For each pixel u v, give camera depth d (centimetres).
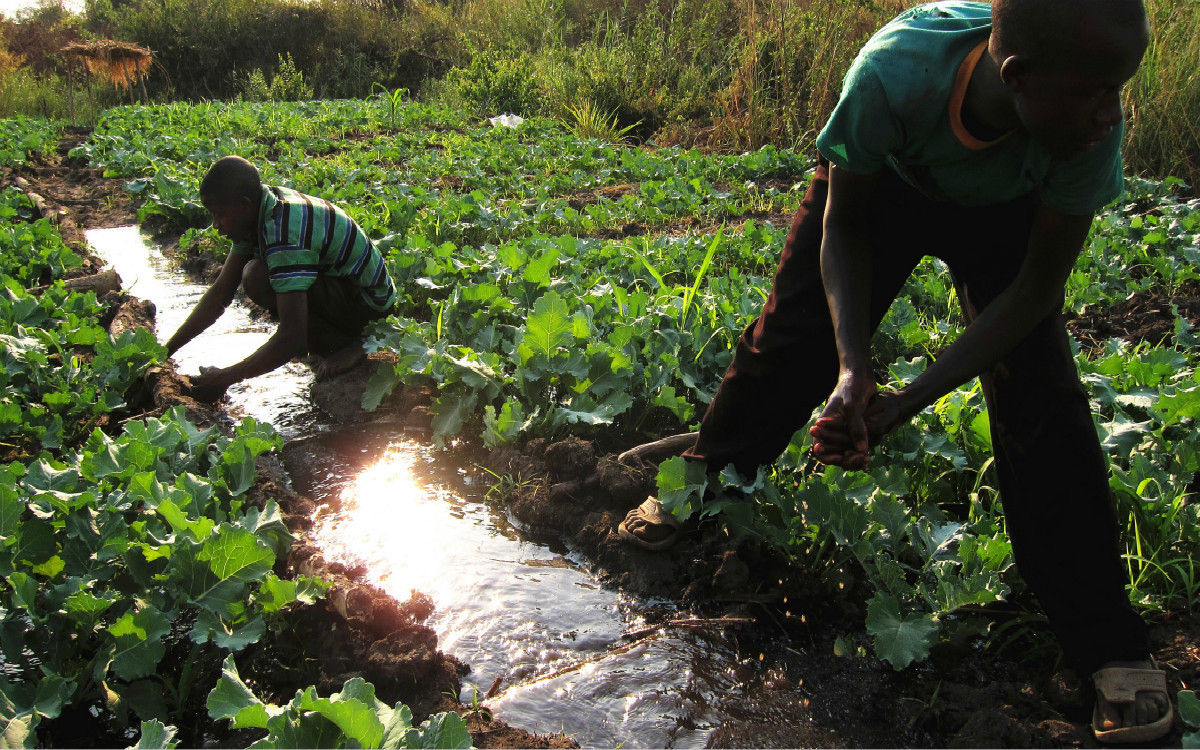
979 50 170
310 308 403
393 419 389
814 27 1150
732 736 213
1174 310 457
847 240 210
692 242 584
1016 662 236
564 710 220
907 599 245
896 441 307
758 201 807
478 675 232
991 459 298
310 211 375
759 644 247
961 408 319
